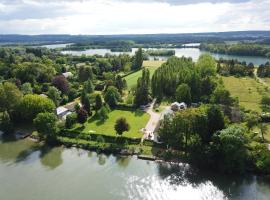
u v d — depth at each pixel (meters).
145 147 104.62
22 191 82.25
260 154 91.19
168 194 80.88
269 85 188.00
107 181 86.88
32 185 85.12
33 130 121.50
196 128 98.00
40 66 198.00
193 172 91.44
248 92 167.50
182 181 86.81
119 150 103.56
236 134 90.00
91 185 84.94
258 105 144.50
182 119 99.19
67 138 112.50
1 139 115.12
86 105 131.75
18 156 102.06
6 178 88.69
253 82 192.75
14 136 117.50
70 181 87.00
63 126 118.56
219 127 95.69
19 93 132.25
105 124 123.19
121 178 88.44
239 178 88.25
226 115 116.69
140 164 96.19
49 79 185.38
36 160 99.38
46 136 113.56
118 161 98.31
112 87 151.12
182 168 93.56
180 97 145.62
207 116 97.00
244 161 91.06
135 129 117.31
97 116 132.25
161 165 95.38
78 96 162.88
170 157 98.62
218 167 91.56
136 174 90.56
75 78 198.38
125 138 109.00
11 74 188.12
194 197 79.69
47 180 87.50
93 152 104.75
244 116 121.19
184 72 169.50
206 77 160.75
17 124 127.56
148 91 159.88
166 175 89.88
